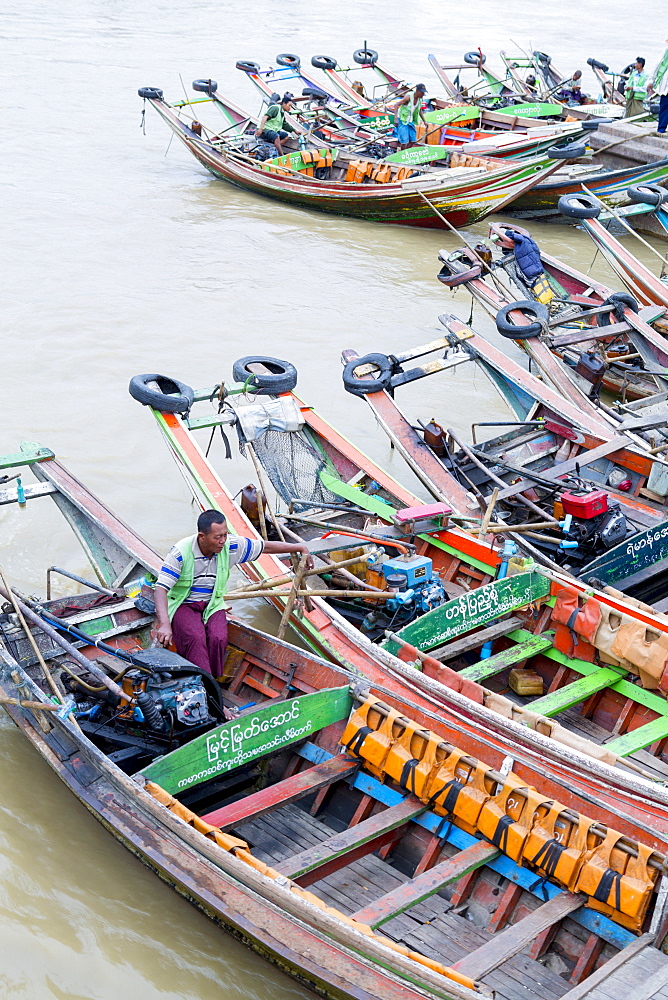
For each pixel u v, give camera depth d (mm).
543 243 18531
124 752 6102
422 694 6465
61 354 12930
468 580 8172
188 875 5273
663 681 6629
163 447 11109
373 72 30375
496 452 9680
